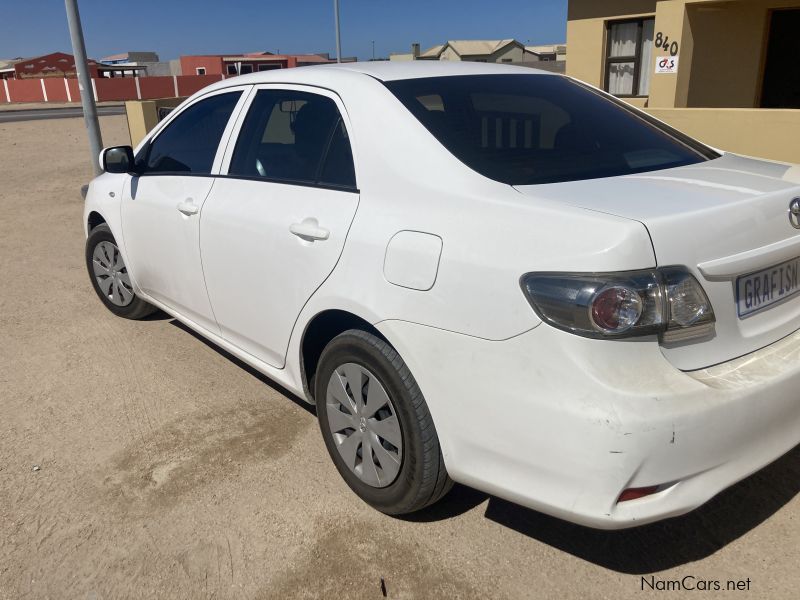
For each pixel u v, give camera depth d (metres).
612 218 2.03
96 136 10.56
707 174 2.61
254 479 3.07
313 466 3.15
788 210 2.36
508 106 2.97
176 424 3.57
